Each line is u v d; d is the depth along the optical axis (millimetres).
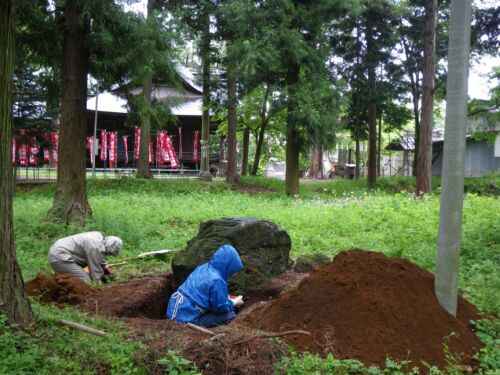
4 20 4336
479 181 26969
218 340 4320
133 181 22594
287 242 8133
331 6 19734
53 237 10938
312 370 3955
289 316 4840
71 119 12359
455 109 4906
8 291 4379
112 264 8812
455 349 4488
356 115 31125
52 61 13766
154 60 13242
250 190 22812
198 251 7477
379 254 5363
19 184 22391
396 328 4531
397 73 27562
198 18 23203
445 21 26016
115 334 4582
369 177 27453
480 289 6008
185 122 34125
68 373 3797
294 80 20828
